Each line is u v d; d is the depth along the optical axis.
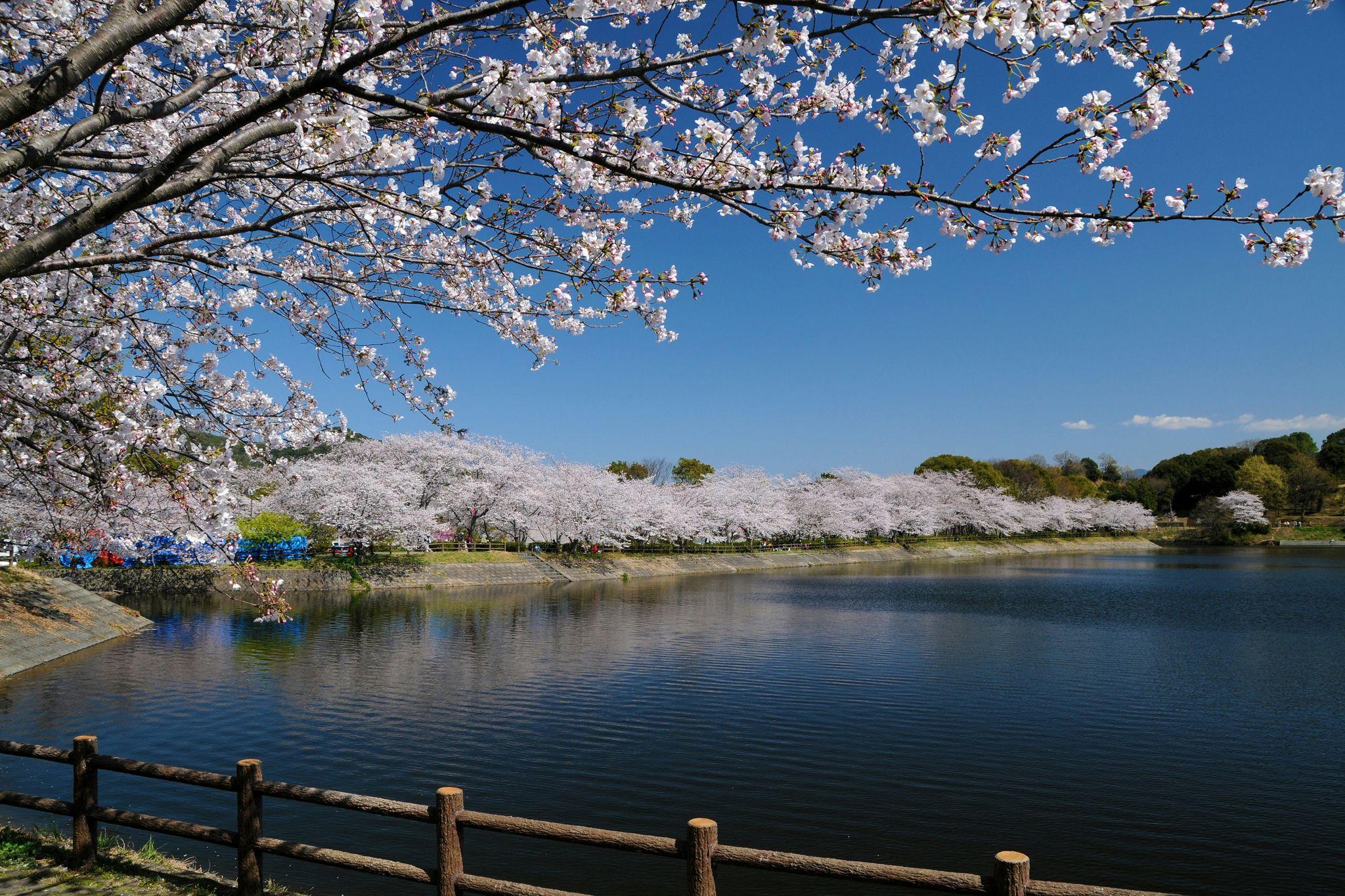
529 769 10.52
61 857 5.61
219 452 6.84
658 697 14.57
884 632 22.83
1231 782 10.21
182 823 5.11
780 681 16.06
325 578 32.53
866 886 7.52
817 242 3.92
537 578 40.56
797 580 44.09
